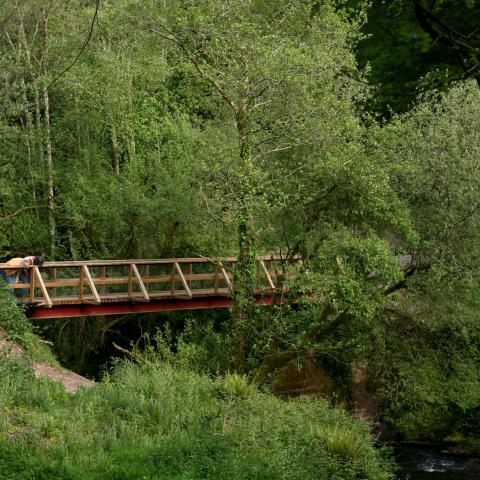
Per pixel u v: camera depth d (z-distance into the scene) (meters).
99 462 10.52
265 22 21.03
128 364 18.09
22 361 15.97
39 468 9.95
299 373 24.72
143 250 28.91
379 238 20.30
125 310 23.59
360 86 19.25
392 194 20.69
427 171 21.12
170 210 25.58
